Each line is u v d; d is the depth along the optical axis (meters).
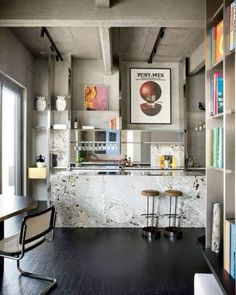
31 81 6.42
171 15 3.56
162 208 4.73
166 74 6.90
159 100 6.90
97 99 6.77
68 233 4.37
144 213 4.70
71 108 6.63
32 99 6.51
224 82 1.85
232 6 1.75
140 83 6.88
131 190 4.71
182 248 3.74
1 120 4.86
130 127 6.85
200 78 6.79
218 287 1.80
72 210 4.70
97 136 6.80
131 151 6.83
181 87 6.83
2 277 2.89
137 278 2.88
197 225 4.71
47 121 6.59
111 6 3.56
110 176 4.71
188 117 6.79
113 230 4.54
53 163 6.64
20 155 5.93
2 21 3.58
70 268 3.11
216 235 2.14
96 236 4.23
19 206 2.56
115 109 6.83
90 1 3.55
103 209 4.71
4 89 5.21
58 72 6.75
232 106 1.84
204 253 2.12
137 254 3.52
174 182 4.70
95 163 6.71
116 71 6.82
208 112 2.28
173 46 5.88
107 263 3.25
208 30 2.29
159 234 4.26
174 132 6.76
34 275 2.90
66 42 5.68
